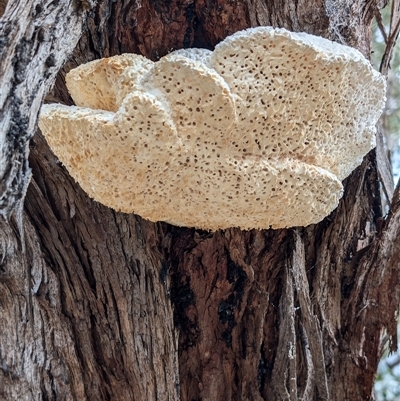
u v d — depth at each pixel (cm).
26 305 57
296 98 51
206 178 51
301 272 64
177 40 58
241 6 57
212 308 66
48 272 60
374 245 69
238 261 64
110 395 61
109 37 58
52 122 50
